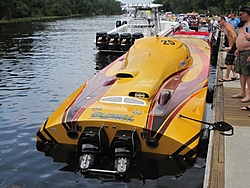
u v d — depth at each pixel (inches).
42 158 190.2
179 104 205.8
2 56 583.8
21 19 2016.5
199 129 192.2
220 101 247.1
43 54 610.2
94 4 3560.5
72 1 3225.9
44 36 974.4
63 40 866.8
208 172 148.1
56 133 197.9
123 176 170.2
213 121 206.5
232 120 208.5
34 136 221.3
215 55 589.3
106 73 267.1
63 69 465.1
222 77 327.3
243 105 237.8
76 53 626.5
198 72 270.4
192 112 202.4
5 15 1905.8
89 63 518.6
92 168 177.9
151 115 188.7
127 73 234.1
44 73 434.3
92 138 180.5
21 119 253.9
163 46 282.4
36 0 2509.8
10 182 165.8
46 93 331.6
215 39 618.2
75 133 191.8
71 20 2107.5
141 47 283.1
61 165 183.0
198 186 162.9
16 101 301.7
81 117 188.7
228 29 302.8
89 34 1045.2
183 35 491.5
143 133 180.5
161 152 185.5
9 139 216.1
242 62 233.1
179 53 279.1
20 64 502.9
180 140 178.2
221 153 165.0
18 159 189.2
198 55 330.6
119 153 174.6
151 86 215.8
